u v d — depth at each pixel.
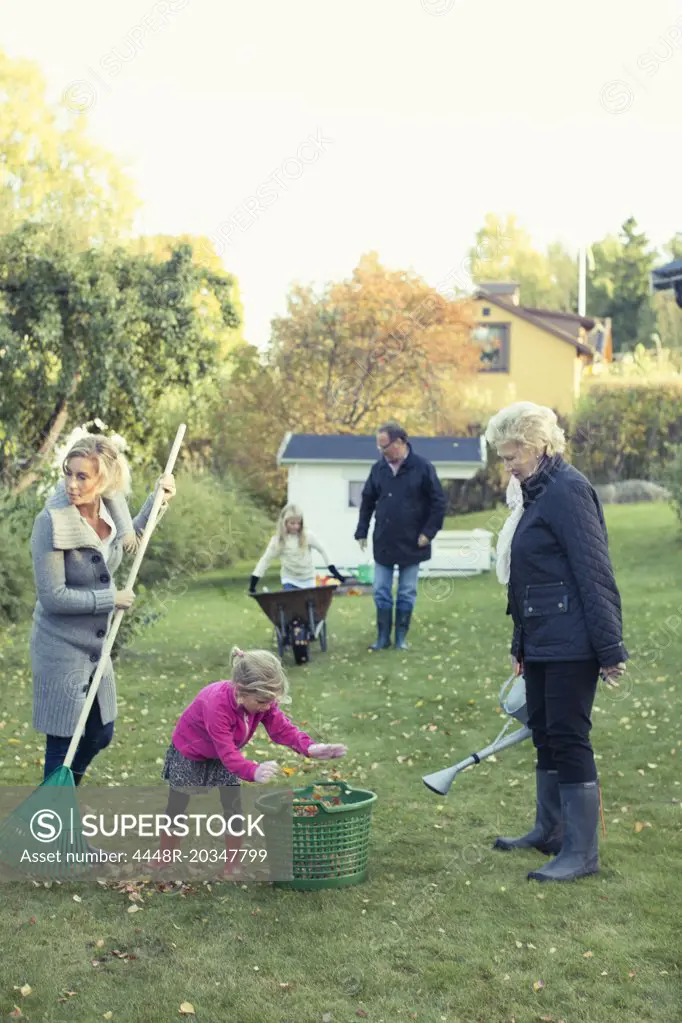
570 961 3.67
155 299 16.95
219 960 3.68
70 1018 3.28
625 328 49.44
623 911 4.10
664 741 6.72
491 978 3.57
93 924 3.96
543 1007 3.38
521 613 4.63
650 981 3.54
